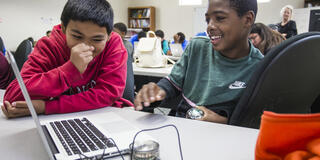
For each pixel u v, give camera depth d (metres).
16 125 0.75
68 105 0.87
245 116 0.69
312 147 0.39
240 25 0.85
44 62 0.94
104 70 1.02
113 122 0.75
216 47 0.90
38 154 0.55
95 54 0.92
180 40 5.53
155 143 0.54
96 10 0.83
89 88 1.05
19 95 0.84
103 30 0.86
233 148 0.58
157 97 0.88
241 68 0.94
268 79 0.60
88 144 0.57
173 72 1.11
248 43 0.94
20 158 0.53
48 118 0.83
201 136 0.66
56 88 0.85
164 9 8.32
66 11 0.85
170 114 1.20
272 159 0.41
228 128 0.71
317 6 6.21
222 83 0.95
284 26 4.74
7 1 5.70
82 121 0.76
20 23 5.99
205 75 1.02
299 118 0.38
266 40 1.57
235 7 0.82
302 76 0.62
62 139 0.60
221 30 0.85
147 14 8.38
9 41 5.83
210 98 0.97
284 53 0.57
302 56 0.58
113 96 0.98
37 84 0.84
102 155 0.52
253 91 0.64
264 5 7.00
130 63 1.49
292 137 0.39
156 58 2.29
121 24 3.81
